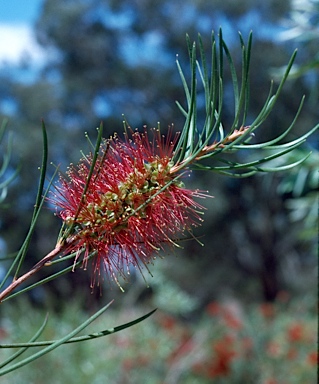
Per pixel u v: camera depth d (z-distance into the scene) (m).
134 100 25.80
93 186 1.38
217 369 7.46
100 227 1.36
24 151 22.97
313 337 7.71
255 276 23.69
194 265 23.11
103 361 6.14
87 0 26.62
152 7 25.27
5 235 20.52
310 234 3.90
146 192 1.38
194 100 1.34
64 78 26.56
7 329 6.05
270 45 22.03
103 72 25.77
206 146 1.37
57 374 5.88
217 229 23.52
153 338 6.92
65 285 11.66
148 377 6.63
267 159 1.32
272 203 22.98
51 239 19.09
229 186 23.41
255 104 21.02
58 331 6.18
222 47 1.30
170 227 1.40
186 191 1.42
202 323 8.29
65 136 24.75
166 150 1.41
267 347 7.86
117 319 6.91
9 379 5.74
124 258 1.39
